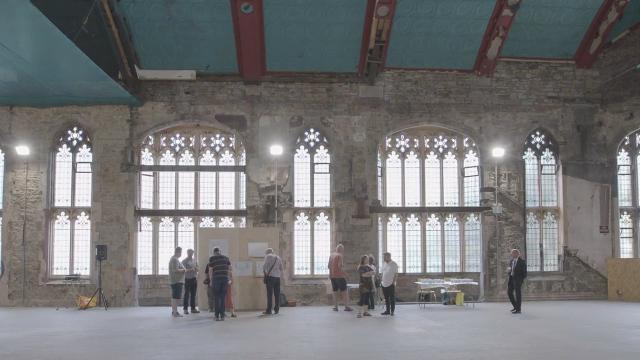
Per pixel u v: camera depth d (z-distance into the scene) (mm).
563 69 26094
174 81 25078
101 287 24297
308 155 25562
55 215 25109
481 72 25578
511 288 20656
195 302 23062
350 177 25109
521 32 24672
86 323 18359
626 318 18812
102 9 20797
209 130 26578
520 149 25766
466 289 26172
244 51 23797
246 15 22266
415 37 24281
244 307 22234
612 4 23562
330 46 24234
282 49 24250
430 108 25531
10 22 16641
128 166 24719
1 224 24766
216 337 14969
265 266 20688
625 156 26672
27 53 19141
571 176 25844
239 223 26094
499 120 25766
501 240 25406
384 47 24156
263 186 24922
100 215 24578
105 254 23469
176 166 24828
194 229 26000
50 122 24938
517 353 12430
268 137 25125
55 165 25234
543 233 26094
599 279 25625
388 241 26188
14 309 23250
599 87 26109
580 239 25672
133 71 24391
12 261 24422
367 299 19906
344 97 25375
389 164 26688
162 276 25828
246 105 25188
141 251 25766
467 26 23953
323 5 22484
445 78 25703
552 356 12070
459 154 26609
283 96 25297
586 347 13203
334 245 24938
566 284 25547
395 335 15156
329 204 25484
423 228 26250
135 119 24938
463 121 25641
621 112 26047
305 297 24656
